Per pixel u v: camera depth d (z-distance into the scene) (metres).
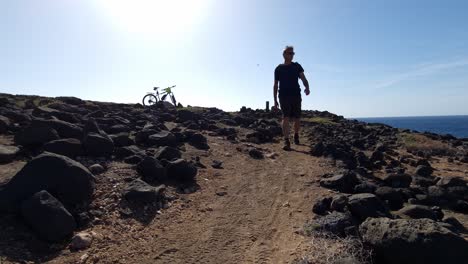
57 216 4.71
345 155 9.11
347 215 5.31
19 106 12.23
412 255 4.20
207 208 5.87
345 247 4.54
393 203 6.15
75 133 7.52
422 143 12.41
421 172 8.16
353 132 13.82
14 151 6.63
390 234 4.39
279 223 5.48
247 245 4.84
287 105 10.20
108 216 5.27
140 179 6.33
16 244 4.45
